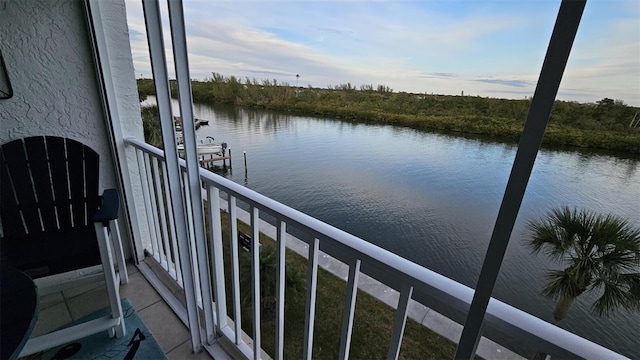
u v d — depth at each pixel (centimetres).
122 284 185
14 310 93
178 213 120
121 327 151
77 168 167
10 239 151
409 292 69
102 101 177
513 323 55
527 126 44
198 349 144
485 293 54
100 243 139
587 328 55
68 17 159
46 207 162
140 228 207
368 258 74
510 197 48
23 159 155
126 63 181
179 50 98
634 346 51
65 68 164
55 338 137
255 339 127
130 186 195
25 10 147
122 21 174
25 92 155
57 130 168
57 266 138
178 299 175
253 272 116
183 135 109
